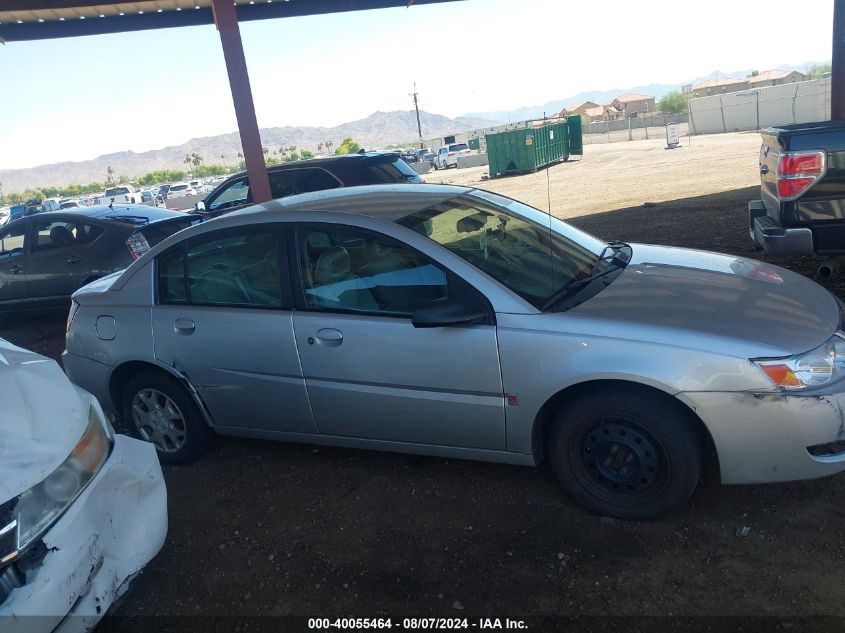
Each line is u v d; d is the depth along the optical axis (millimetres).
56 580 2299
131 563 2703
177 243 4184
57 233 8539
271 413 3955
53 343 7941
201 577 3227
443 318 3230
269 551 3355
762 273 3771
